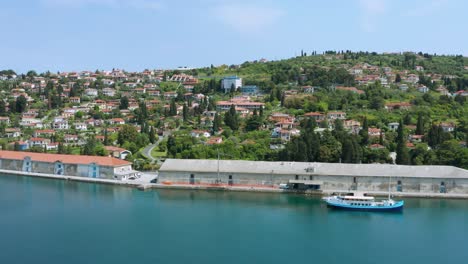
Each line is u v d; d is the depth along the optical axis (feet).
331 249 391.86
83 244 399.24
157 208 506.48
